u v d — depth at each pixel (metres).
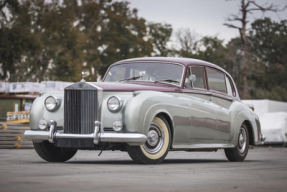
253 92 97.00
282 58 105.31
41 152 10.09
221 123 11.48
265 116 30.72
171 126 9.83
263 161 11.99
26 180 5.77
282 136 29.34
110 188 5.11
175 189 5.12
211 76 11.73
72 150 10.40
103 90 9.22
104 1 84.19
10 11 62.84
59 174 6.64
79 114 9.23
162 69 11.02
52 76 74.31
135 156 9.17
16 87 32.78
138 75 11.20
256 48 105.38
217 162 11.23
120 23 84.25
